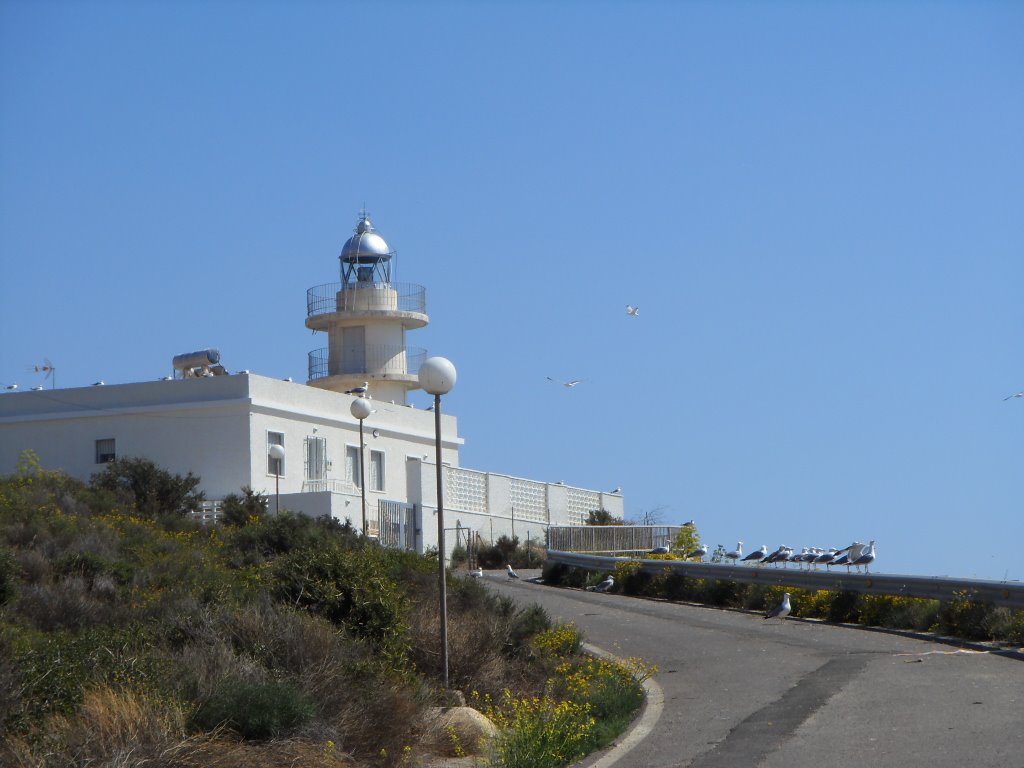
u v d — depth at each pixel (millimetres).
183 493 37781
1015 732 12055
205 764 11359
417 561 25359
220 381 40844
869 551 25703
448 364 17344
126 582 20844
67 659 13227
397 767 13000
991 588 19641
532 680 18328
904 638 20328
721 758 11977
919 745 11773
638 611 27297
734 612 26938
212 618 15516
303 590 17297
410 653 17484
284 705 12688
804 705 14406
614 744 13453
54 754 10867
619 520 61562
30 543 22938
